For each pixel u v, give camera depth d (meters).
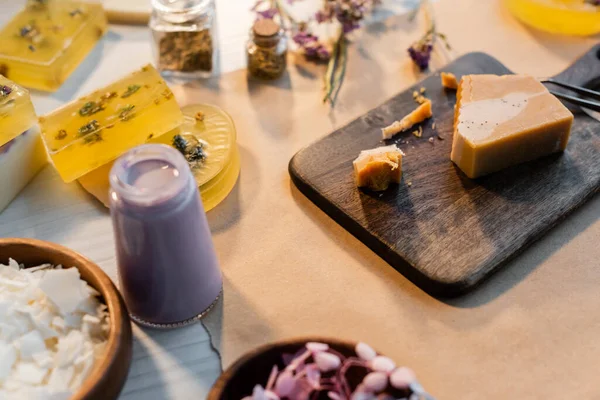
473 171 0.83
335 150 0.88
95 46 1.08
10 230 0.81
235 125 0.95
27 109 0.81
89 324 0.65
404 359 0.69
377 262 0.78
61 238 0.80
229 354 0.70
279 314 0.73
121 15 1.11
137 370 0.68
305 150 0.87
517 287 0.76
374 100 0.99
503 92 0.88
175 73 1.03
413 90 0.97
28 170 0.86
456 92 0.96
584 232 0.81
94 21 1.06
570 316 0.73
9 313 0.65
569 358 0.69
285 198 0.85
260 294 0.75
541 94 0.87
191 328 0.72
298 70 1.04
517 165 0.86
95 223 0.82
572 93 0.96
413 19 1.14
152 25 0.99
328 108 0.98
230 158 0.85
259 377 0.61
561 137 0.85
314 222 0.83
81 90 1.00
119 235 0.62
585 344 0.71
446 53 1.08
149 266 0.63
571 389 0.67
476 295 0.75
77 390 0.60
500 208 0.81
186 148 0.84
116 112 0.83
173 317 0.70
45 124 0.82
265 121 0.96
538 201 0.81
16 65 0.98
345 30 1.04
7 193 0.83
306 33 1.05
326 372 0.60
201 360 0.69
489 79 0.90
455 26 1.13
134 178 0.62
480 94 0.88
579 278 0.77
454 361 0.69
